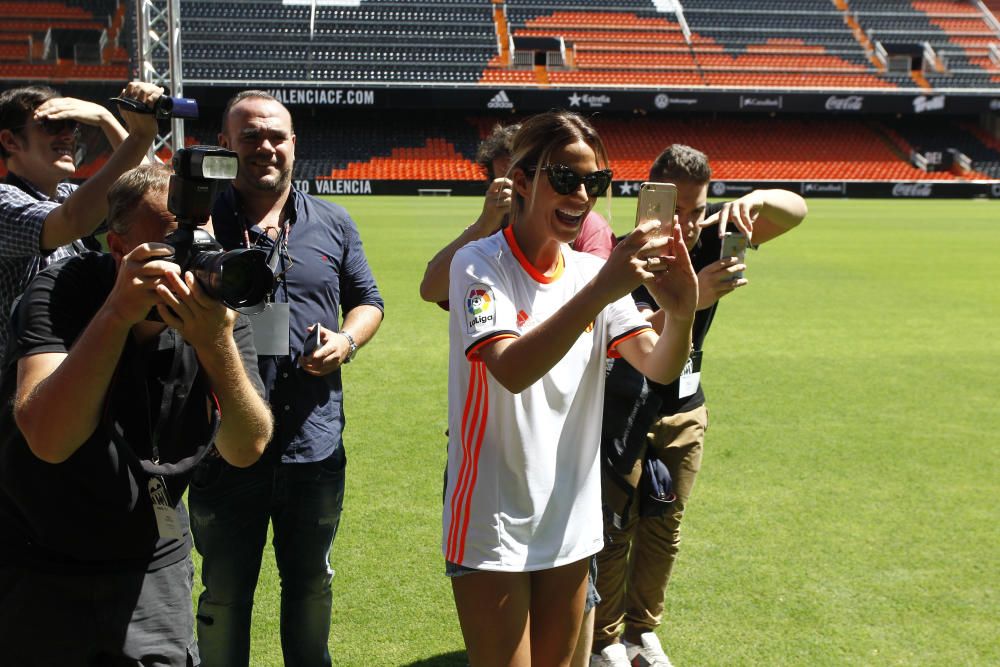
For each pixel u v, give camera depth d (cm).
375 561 425
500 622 229
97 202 273
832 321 1101
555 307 232
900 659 340
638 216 226
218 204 306
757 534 461
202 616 292
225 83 3622
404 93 3741
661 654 333
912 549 443
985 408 715
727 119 4394
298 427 292
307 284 304
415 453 584
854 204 3522
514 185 226
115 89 3562
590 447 240
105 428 192
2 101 314
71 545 198
